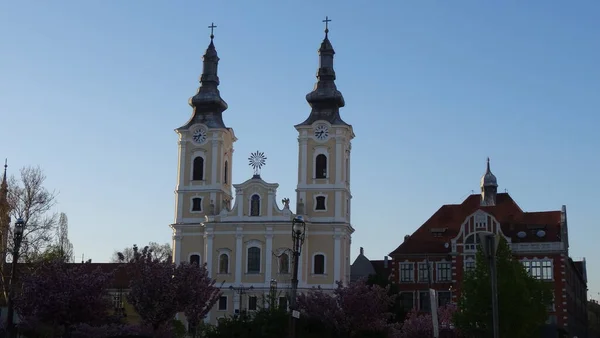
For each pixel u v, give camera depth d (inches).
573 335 5054.1
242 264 4655.5
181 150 4913.9
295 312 2006.6
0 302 3356.3
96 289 2511.1
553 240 4630.9
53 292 2454.5
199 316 2672.2
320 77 4874.5
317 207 4694.9
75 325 2851.9
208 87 5009.8
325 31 4955.7
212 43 5098.4
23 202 3489.2
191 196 4857.3
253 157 4758.9
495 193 5260.8
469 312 3105.3
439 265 4864.7
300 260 4584.2
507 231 4776.1
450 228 5088.6
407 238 5152.6
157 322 2522.1
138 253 2738.7
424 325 3218.5
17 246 2252.7
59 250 3959.2
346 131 4771.2
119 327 2878.9
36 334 2859.3
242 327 2652.6
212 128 4881.9
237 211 4722.0
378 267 5935.0
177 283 2519.7
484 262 3159.5
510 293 3070.9
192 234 4813.0
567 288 4712.1
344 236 4665.4
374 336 2743.6
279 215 4672.7
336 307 2736.2
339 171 4702.3
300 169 4746.6
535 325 3137.3
